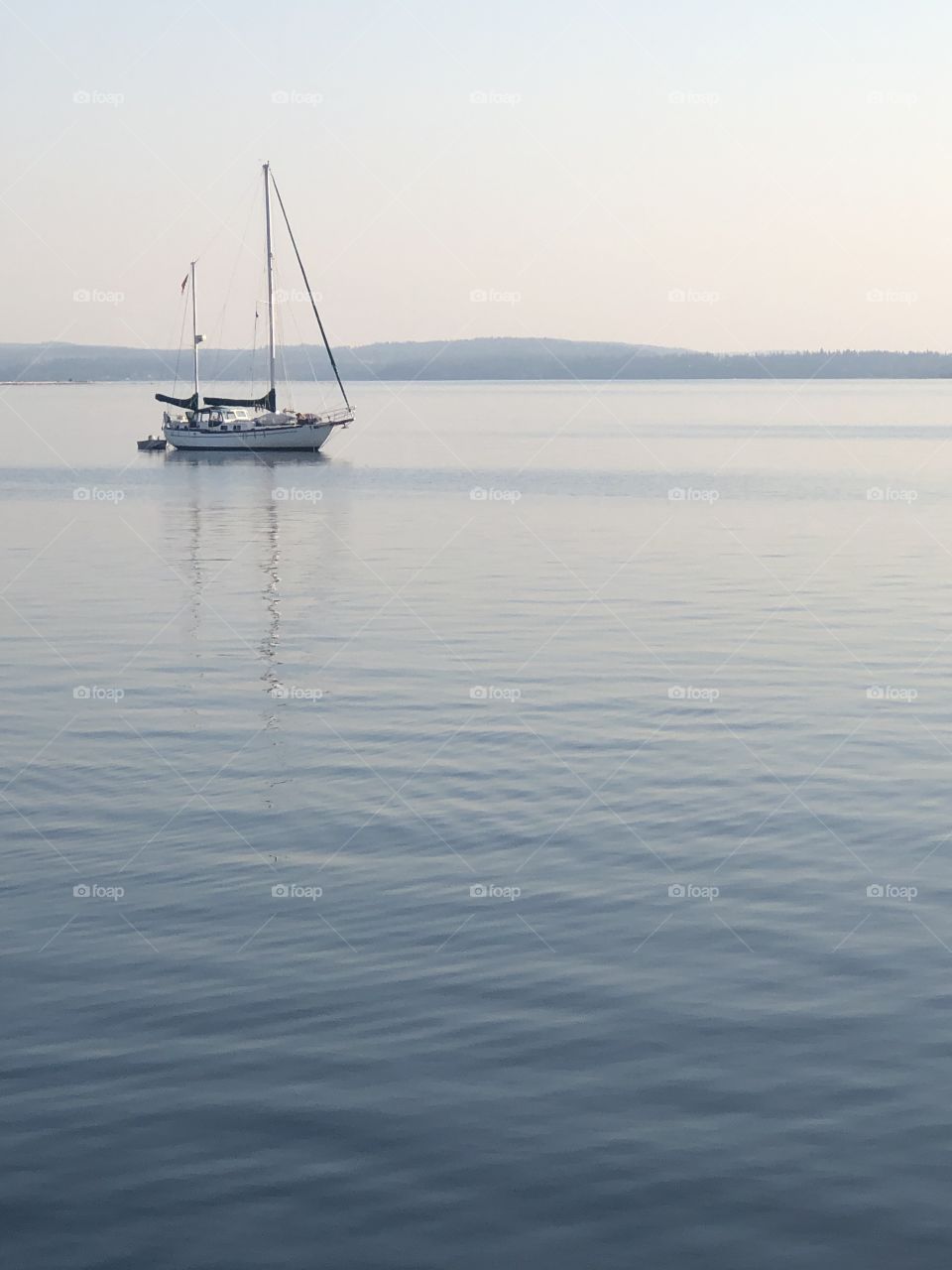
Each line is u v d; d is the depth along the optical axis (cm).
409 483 8219
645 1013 1387
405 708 2633
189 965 1506
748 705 2644
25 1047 1322
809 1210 1067
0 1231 1049
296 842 1897
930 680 2862
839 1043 1321
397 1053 1309
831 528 5844
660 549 5128
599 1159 1133
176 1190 1095
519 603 3872
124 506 6912
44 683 2891
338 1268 1012
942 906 1661
